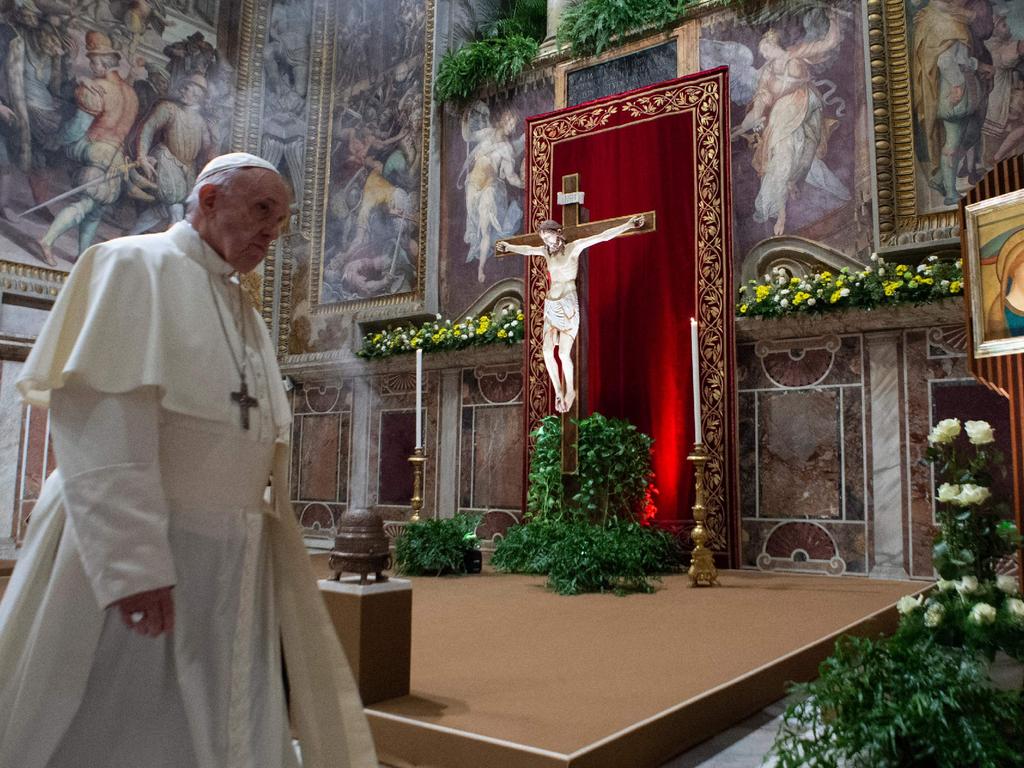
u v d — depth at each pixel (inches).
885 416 286.2
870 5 306.2
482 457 381.4
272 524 74.3
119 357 59.9
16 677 58.8
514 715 110.5
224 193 71.1
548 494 312.3
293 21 490.0
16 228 370.0
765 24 337.1
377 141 450.0
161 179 426.6
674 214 333.4
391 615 121.2
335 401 439.5
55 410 59.0
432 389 402.9
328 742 71.9
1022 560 157.2
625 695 121.3
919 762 93.0
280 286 471.8
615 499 310.0
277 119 480.4
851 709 97.6
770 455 307.0
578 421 302.4
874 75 303.3
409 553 279.1
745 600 224.5
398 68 449.1
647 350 330.6
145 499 57.5
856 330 293.9
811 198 317.7
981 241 175.6
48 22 389.1
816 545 293.4
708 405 314.3
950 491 134.0
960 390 273.7
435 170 423.2
